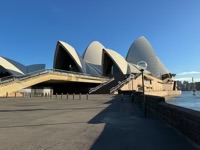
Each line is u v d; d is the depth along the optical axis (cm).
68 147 638
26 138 755
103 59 8431
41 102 2695
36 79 4581
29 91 5612
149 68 10844
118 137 771
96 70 9156
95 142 699
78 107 2000
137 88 7025
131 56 10750
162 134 817
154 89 9131
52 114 1456
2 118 1266
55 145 661
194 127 660
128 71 8875
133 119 1216
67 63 7762
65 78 5425
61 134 823
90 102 2681
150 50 10950
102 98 3584
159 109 1231
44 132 860
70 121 1144
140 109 1811
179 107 920
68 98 3659
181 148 622
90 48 9488
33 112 1588
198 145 628
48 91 6231
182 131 790
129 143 685
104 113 1519
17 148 627
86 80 6309
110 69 8800
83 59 8625
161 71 11506
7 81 4069
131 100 2961
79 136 786
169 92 11562
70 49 7325
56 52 7219
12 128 948
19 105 2244
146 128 945
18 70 6875
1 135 805
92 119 1218
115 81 6825
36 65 8231
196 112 716
